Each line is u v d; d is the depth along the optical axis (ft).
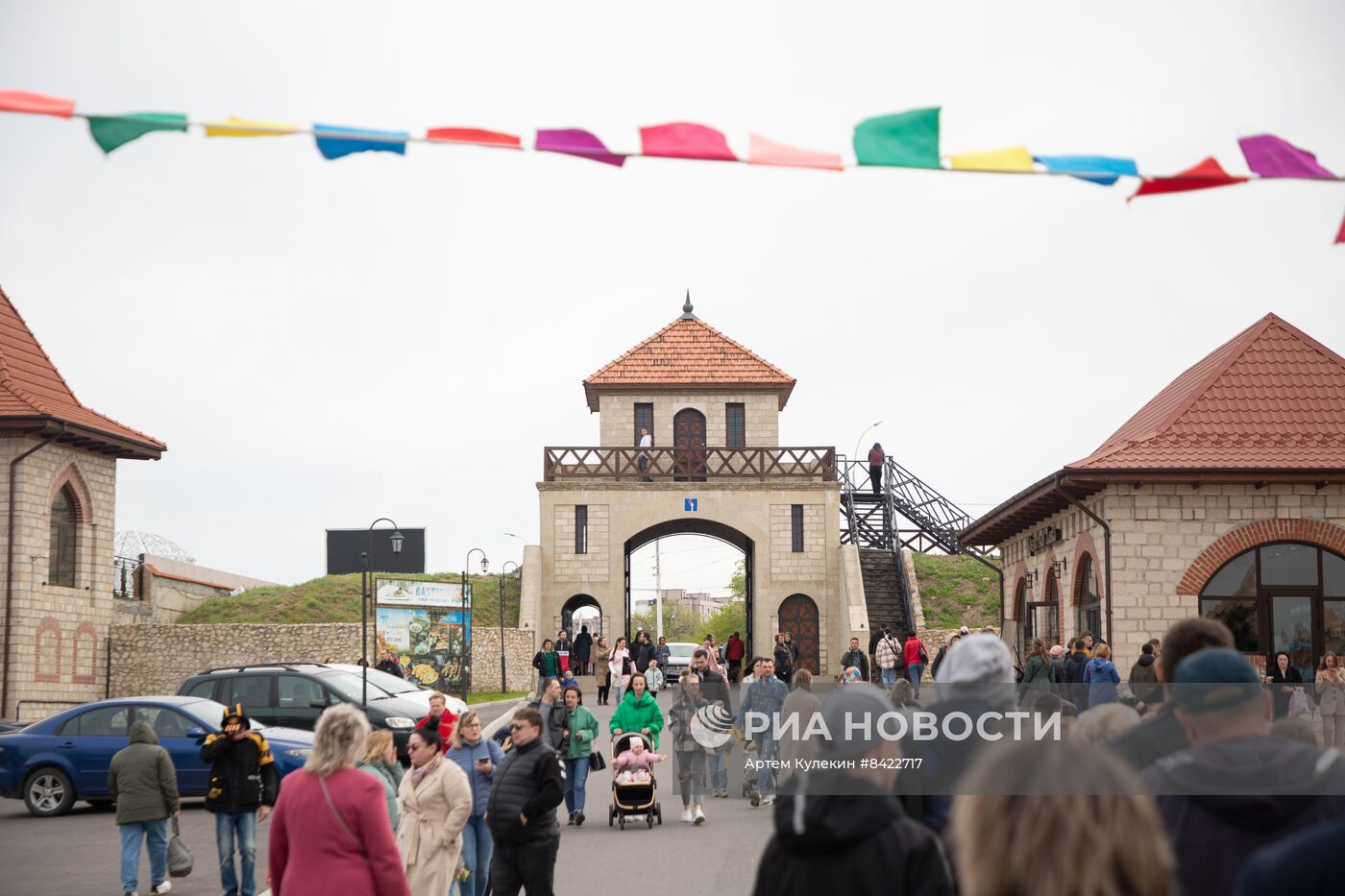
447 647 122.52
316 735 25.03
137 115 15.16
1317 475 82.33
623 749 57.93
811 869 15.03
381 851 24.43
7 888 47.62
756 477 164.76
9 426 111.65
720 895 41.57
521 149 15.65
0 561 112.47
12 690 111.24
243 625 127.03
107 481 125.29
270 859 25.45
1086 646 70.64
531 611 156.25
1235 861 15.56
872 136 15.65
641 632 128.06
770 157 15.55
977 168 15.65
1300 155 16.38
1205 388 89.71
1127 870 9.80
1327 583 84.28
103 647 124.67
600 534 162.20
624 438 171.53
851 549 160.25
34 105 14.87
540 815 33.71
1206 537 84.58
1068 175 15.88
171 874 45.42
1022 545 112.68
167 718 68.54
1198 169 16.14
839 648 159.43
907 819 15.31
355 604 160.66
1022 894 9.89
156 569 146.30
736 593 349.20
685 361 173.88
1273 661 83.41
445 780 34.40
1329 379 89.92
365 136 15.57
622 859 49.21
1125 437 98.58
